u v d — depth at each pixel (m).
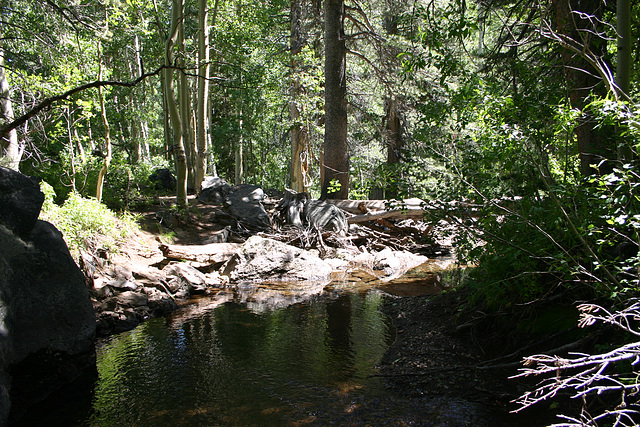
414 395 5.44
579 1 6.61
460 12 6.78
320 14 21.53
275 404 5.38
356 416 5.02
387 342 7.36
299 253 13.88
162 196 19.34
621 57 4.96
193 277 11.60
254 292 11.47
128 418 5.17
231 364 6.67
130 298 9.50
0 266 5.50
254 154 37.94
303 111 22.09
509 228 5.84
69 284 6.38
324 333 7.96
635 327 4.41
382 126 23.98
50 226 6.52
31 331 5.74
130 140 24.77
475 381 5.62
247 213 16.23
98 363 6.80
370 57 21.83
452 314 7.82
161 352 7.24
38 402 5.62
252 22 20.66
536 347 5.75
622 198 3.99
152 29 19.48
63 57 11.70
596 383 4.50
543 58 6.84
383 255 15.13
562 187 4.56
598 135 6.18
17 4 11.05
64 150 15.89
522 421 4.71
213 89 29.75
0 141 10.98
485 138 5.75
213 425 4.95
